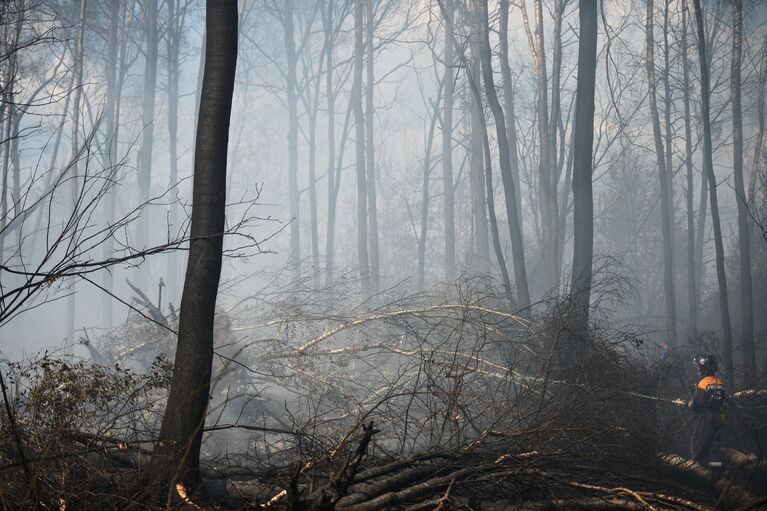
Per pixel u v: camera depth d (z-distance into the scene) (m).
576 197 14.91
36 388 6.56
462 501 5.95
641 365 10.83
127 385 7.30
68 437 6.18
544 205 20.33
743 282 18.48
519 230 16.20
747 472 8.61
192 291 6.02
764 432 10.57
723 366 14.43
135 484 5.50
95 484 5.67
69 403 6.48
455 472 6.12
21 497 5.23
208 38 6.35
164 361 7.66
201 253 6.09
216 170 6.22
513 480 6.22
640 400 9.73
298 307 12.66
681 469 8.05
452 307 11.35
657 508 5.61
